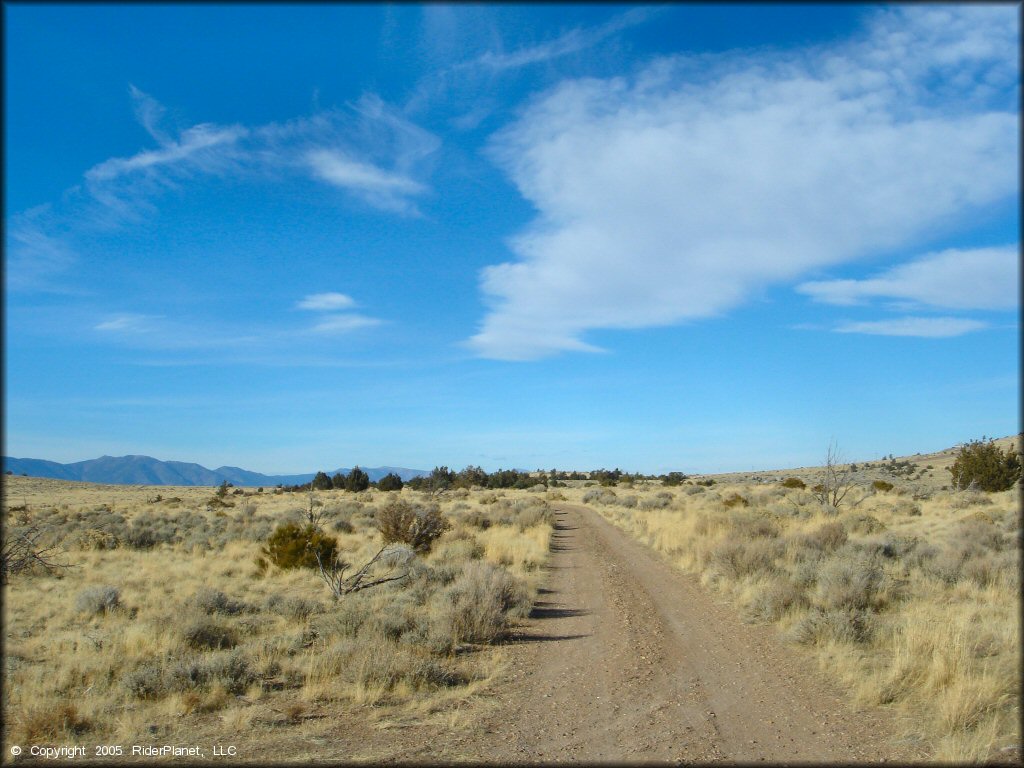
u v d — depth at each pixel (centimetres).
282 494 9525
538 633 1388
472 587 1495
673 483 11081
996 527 2355
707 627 1390
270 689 995
